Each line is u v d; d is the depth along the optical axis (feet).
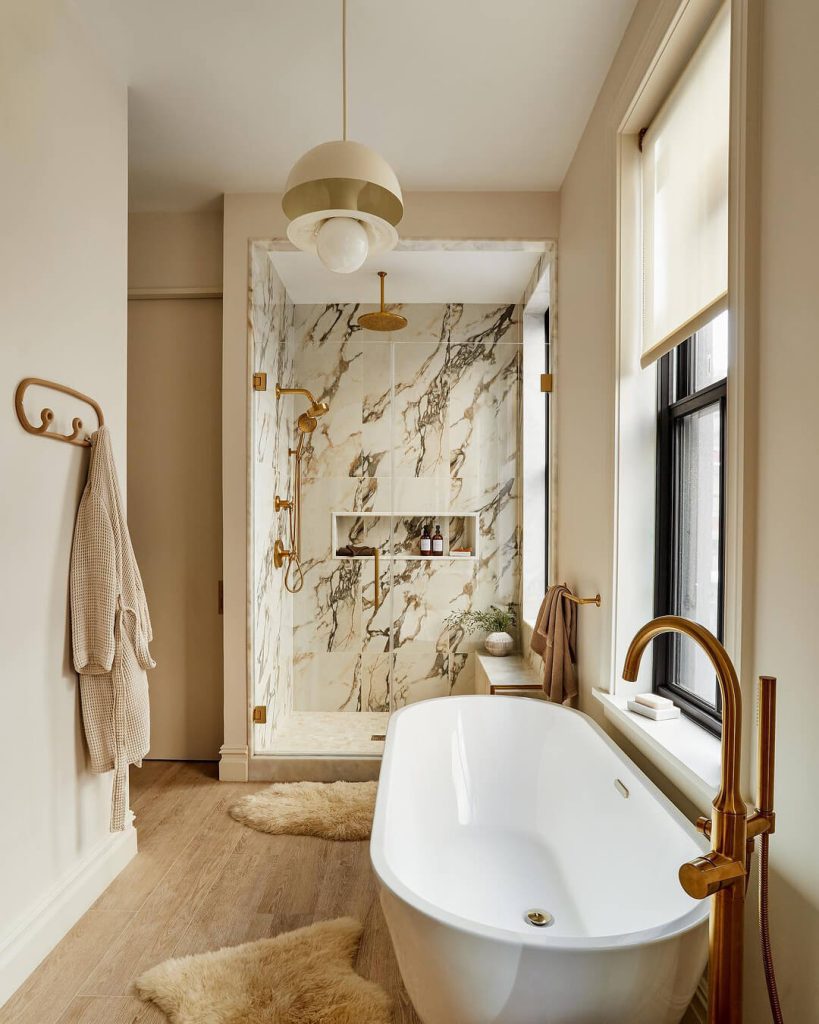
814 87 3.86
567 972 3.75
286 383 12.76
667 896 5.17
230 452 11.00
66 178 6.96
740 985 3.51
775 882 4.26
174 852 8.60
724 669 3.54
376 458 12.51
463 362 12.66
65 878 6.95
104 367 7.80
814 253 3.88
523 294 13.46
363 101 8.61
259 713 11.29
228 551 11.03
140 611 7.82
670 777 6.19
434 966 4.03
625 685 7.71
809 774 3.91
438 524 12.55
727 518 4.83
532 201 10.98
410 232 10.97
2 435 5.95
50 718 6.72
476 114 8.90
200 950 6.55
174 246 11.63
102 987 6.03
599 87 8.34
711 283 5.81
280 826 9.18
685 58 6.33
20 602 6.22
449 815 8.54
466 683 12.53
